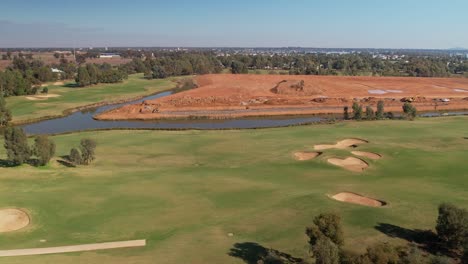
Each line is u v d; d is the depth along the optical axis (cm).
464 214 2842
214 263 2708
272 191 4188
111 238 3155
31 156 5450
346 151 5747
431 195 3988
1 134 7844
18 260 2756
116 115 9994
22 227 3359
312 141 6600
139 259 2769
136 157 5850
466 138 6600
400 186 4294
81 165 5319
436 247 2903
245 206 3791
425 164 5078
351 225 3272
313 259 2698
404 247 2773
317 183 4478
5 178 4512
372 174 4809
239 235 3169
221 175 4822
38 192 4119
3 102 8850
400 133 7131
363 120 8850
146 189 4284
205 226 3362
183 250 2909
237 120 9894
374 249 2364
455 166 4975
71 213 3631
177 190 4259
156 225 3394
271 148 6206
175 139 7038
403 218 3403
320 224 2667
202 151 6172
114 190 4241
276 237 3106
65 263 2706
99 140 6962
